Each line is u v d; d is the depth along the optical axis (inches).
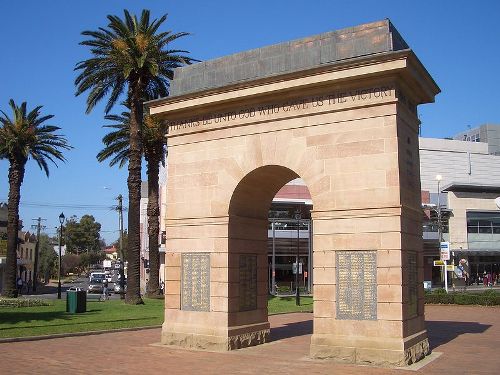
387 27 628.1
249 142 709.3
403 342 575.2
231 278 706.2
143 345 728.3
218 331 691.4
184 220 746.8
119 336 824.3
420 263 665.6
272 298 1857.8
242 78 721.6
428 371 545.6
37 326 895.1
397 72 607.8
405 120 648.4
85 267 6097.4
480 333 858.1
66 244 6171.3
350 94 643.5
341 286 619.5
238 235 725.9
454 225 2669.8
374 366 576.7
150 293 1697.8
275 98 689.0
